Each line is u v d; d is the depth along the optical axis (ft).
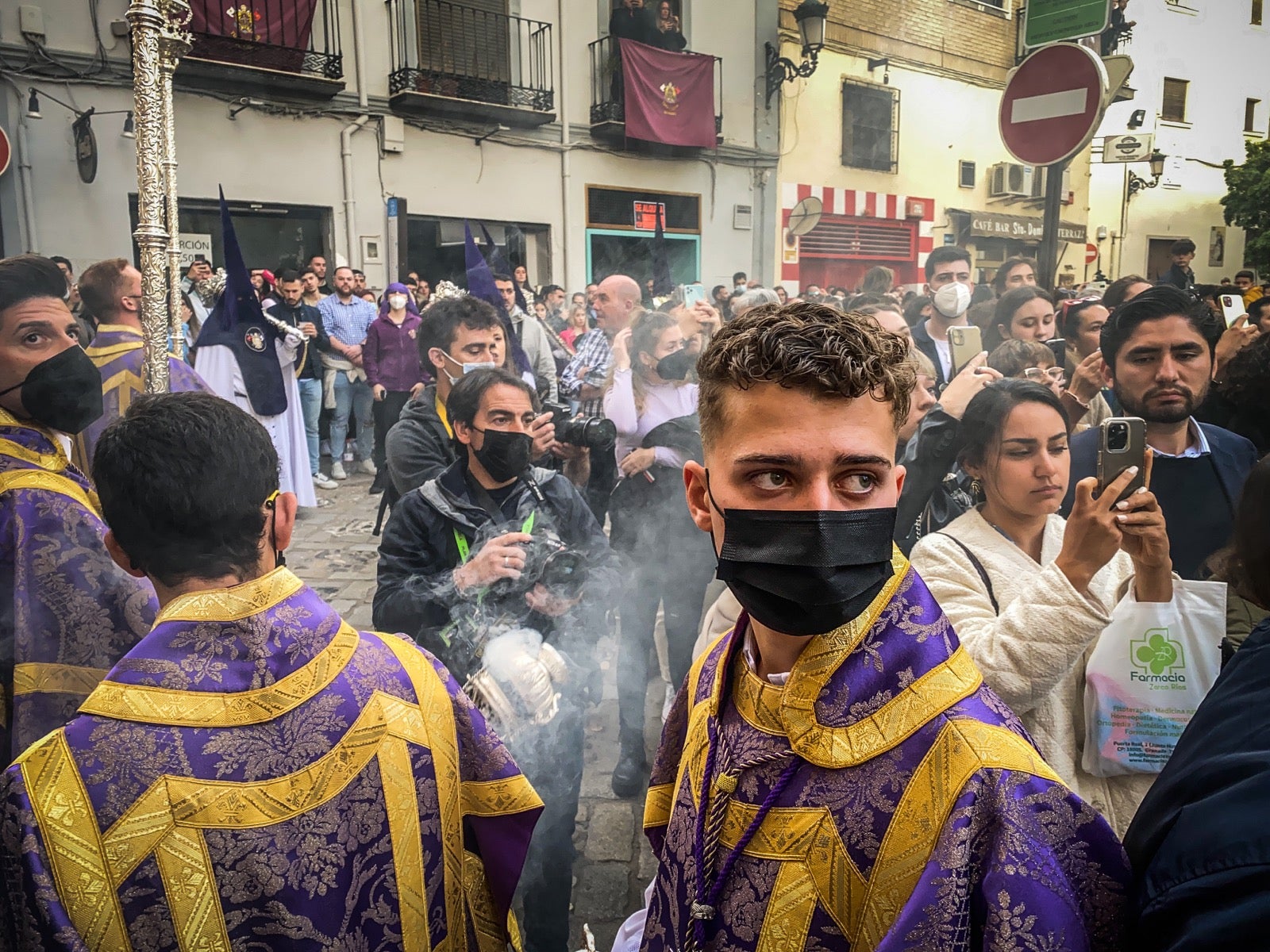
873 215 35.73
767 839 2.40
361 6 27.73
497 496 5.94
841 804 2.29
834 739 2.34
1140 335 6.05
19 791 2.50
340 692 2.89
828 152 34.91
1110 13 12.19
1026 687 3.76
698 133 32.32
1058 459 4.60
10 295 4.54
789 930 2.30
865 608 2.37
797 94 34.19
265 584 2.89
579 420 8.45
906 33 34.65
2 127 22.35
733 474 2.34
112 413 6.41
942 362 11.93
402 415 7.77
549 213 32.35
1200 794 2.24
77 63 23.00
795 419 2.24
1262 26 30.48
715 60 33.01
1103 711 4.06
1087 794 4.18
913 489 5.99
